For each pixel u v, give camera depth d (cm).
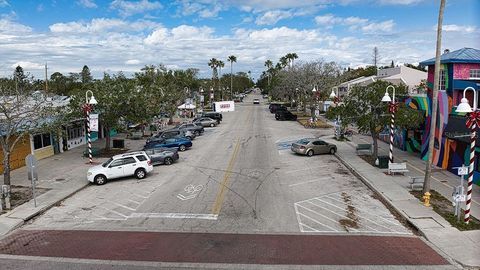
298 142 3359
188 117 7369
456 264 1291
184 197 2108
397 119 2783
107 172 2448
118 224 1719
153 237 1551
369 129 2911
